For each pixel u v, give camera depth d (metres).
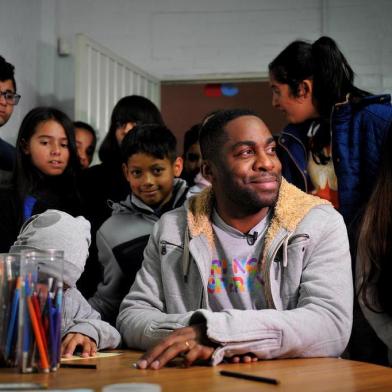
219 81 4.53
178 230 1.50
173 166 2.02
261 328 1.20
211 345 1.17
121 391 0.83
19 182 2.16
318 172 2.11
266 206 1.40
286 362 1.19
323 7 4.35
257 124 1.41
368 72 4.30
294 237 1.39
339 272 1.36
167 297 1.46
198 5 4.52
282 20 4.43
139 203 1.94
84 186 2.36
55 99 4.51
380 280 1.44
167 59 4.55
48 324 1.08
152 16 4.57
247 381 1.00
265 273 1.38
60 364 1.14
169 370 1.11
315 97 2.11
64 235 1.31
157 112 2.73
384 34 4.29
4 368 1.12
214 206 1.49
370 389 0.94
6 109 2.63
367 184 1.94
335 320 1.29
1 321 1.12
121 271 1.88
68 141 2.25
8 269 1.12
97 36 4.59
